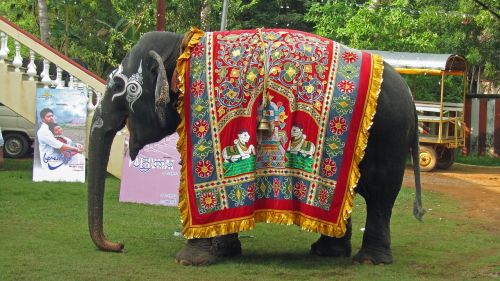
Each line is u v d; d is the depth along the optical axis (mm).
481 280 6938
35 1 21047
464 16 22047
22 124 16781
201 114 7254
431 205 12352
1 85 13180
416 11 22594
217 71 7258
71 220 9336
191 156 7277
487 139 23250
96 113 7758
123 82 7645
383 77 7438
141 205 10852
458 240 9195
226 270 7102
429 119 18281
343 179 7211
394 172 7512
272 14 28594
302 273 7086
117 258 7371
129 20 20031
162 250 7859
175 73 7441
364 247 7688
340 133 7211
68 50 21406
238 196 7148
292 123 7199
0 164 14438
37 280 6379
